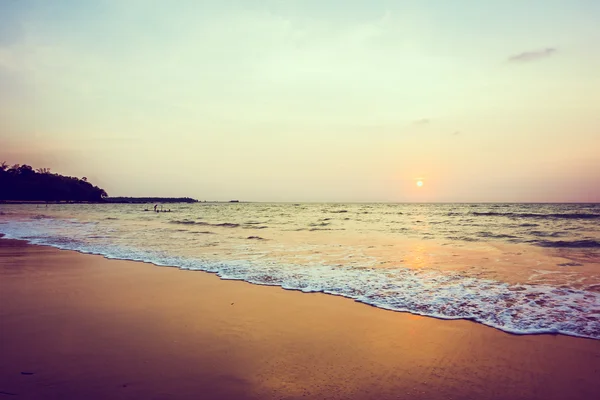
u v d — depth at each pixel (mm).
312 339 5445
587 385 4074
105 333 5637
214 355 4832
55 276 10023
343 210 71750
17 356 4742
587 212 44938
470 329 5848
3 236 21078
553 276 9383
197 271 10617
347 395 3850
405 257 12672
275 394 3848
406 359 4766
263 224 31531
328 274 10000
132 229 25672
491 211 53031
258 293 8156
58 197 145000
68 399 3666
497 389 4000
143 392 3830
